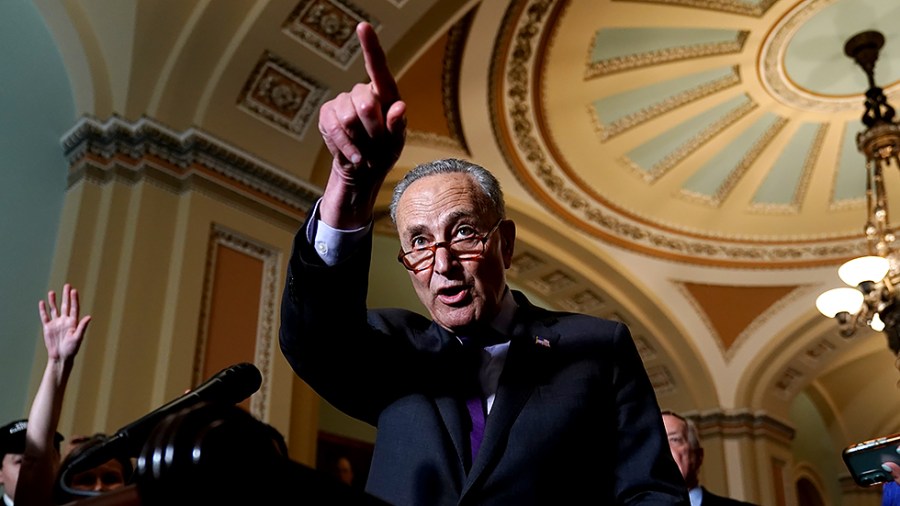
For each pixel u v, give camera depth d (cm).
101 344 496
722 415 1078
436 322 171
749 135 923
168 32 570
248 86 586
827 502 1409
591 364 162
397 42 605
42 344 513
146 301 514
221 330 534
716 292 1092
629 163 930
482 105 785
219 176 570
